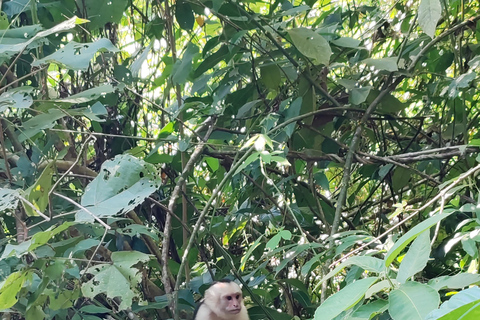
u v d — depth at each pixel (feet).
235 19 12.54
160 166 14.58
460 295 2.89
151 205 14.07
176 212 14.06
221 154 13.33
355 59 14.21
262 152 8.88
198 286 12.57
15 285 7.02
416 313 3.96
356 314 4.57
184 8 13.82
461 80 11.84
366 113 13.00
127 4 13.65
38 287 7.36
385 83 13.88
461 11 13.83
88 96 9.17
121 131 14.73
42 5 12.21
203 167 16.19
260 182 14.39
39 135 12.65
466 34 15.78
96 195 7.69
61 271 7.47
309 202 14.42
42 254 8.61
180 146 12.05
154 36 14.78
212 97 13.91
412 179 16.55
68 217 10.50
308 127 13.47
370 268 4.95
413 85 18.60
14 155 11.80
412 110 18.81
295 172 14.02
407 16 14.78
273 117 12.69
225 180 10.96
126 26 17.61
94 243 8.68
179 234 13.99
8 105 8.52
